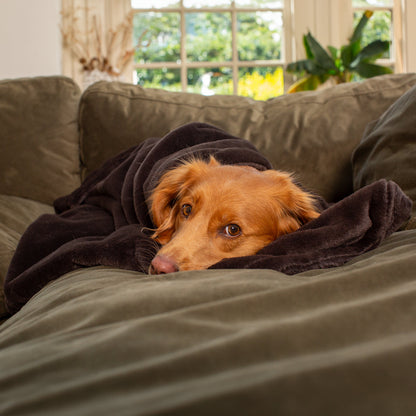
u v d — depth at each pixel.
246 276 0.95
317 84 5.43
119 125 2.44
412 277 0.79
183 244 1.52
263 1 5.73
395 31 5.73
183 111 2.46
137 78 5.75
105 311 0.76
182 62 5.75
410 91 1.94
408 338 0.56
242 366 0.53
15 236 2.06
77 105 2.66
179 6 5.68
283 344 0.57
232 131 2.38
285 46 5.79
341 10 5.73
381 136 1.88
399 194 1.29
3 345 0.75
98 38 5.34
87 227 1.80
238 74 5.83
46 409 0.47
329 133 2.29
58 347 0.65
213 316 0.68
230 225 1.58
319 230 1.25
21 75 4.92
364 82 2.45
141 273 1.31
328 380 0.46
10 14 4.84
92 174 2.22
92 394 0.50
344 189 2.27
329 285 0.75
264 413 0.42
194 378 0.51
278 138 2.33
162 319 0.67
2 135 2.50
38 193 2.48
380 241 1.26
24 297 1.54
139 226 1.68
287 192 1.69
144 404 0.45
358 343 0.58
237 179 1.63
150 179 1.77
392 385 0.46
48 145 2.53
